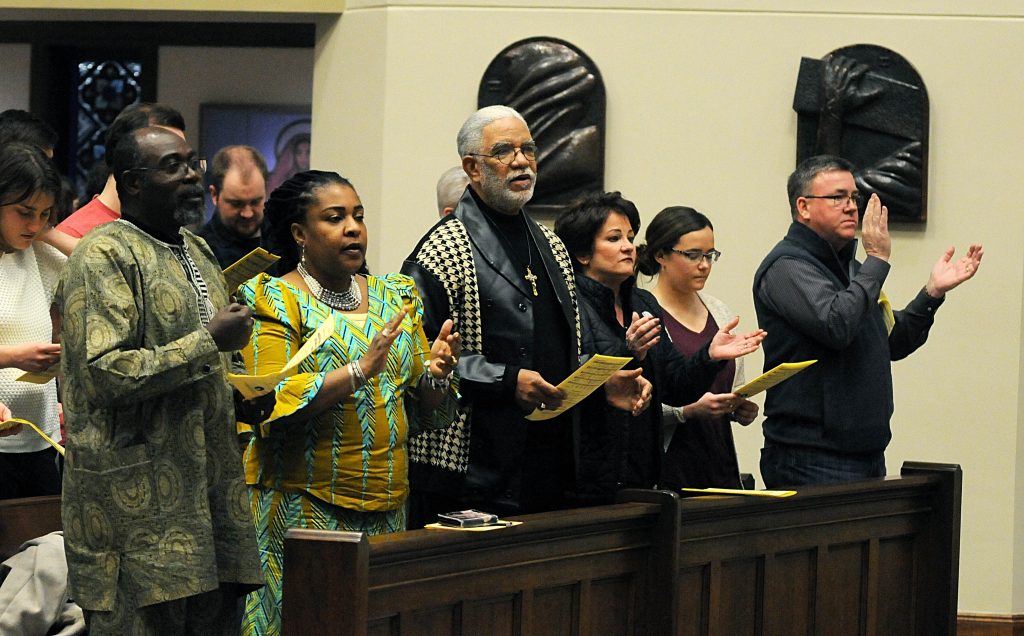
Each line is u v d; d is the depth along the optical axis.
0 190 6.75
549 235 7.04
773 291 7.90
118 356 5.07
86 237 5.36
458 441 6.50
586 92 11.08
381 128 11.28
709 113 11.16
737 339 7.27
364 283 6.39
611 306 7.29
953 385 11.09
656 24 11.16
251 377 5.23
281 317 5.92
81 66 13.54
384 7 11.32
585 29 11.20
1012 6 11.03
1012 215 11.04
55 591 6.60
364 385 5.93
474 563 5.57
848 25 11.10
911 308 8.41
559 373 6.76
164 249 5.48
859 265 8.38
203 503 5.32
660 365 7.31
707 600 6.89
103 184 8.59
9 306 7.00
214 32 13.19
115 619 5.18
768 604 7.29
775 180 11.13
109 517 5.20
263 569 5.99
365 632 4.84
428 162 11.23
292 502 5.96
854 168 11.02
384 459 6.05
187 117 13.38
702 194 11.16
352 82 11.49
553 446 6.72
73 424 5.26
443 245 6.66
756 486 11.17
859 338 7.89
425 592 5.33
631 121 11.18
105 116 13.56
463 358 6.45
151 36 13.27
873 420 7.90
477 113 6.87
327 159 11.60
